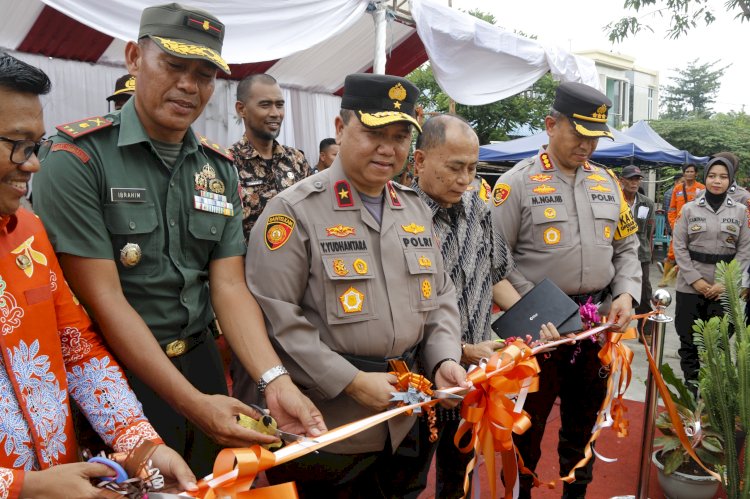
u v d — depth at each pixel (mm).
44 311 1271
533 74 6402
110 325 1503
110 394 1372
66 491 1020
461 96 6008
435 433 1819
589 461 2902
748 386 2557
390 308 1819
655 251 14734
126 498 1066
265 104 3361
